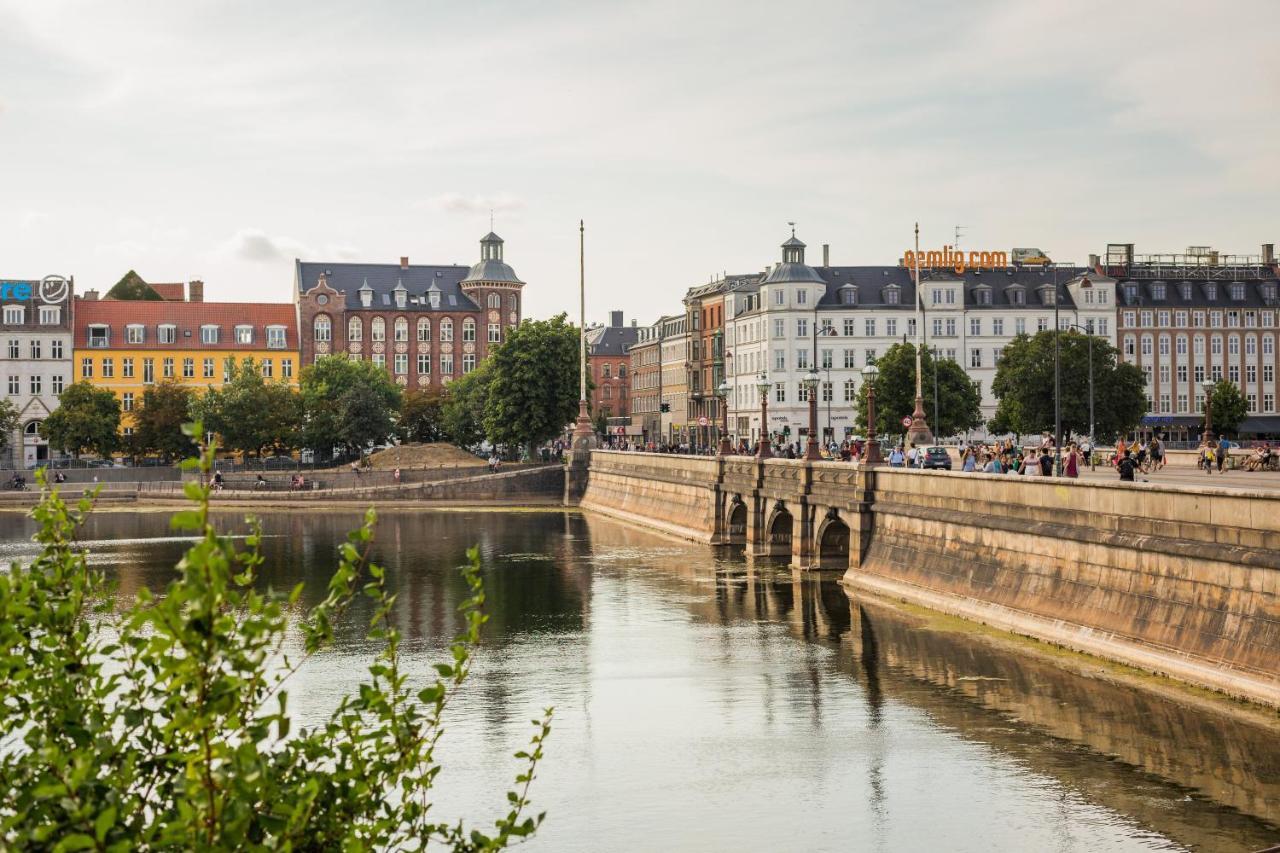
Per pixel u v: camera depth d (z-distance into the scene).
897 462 81.94
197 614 12.26
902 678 48.81
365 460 173.50
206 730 12.46
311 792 13.06
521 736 43.06
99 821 11.78
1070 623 51.06
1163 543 45.66
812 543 79.69
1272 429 183.12
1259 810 33.62
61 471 164.62
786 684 49.28
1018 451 92.50
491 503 153.62
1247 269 194.75
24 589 15.05
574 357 162.38
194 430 12.43
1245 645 41.84
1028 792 35.88
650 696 48.28
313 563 92.50
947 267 190.75
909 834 33.41
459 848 15.76
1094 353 141.75
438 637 60.75
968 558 60.03
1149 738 39.16
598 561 90.50
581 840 33.56
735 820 34.84
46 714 14.32
